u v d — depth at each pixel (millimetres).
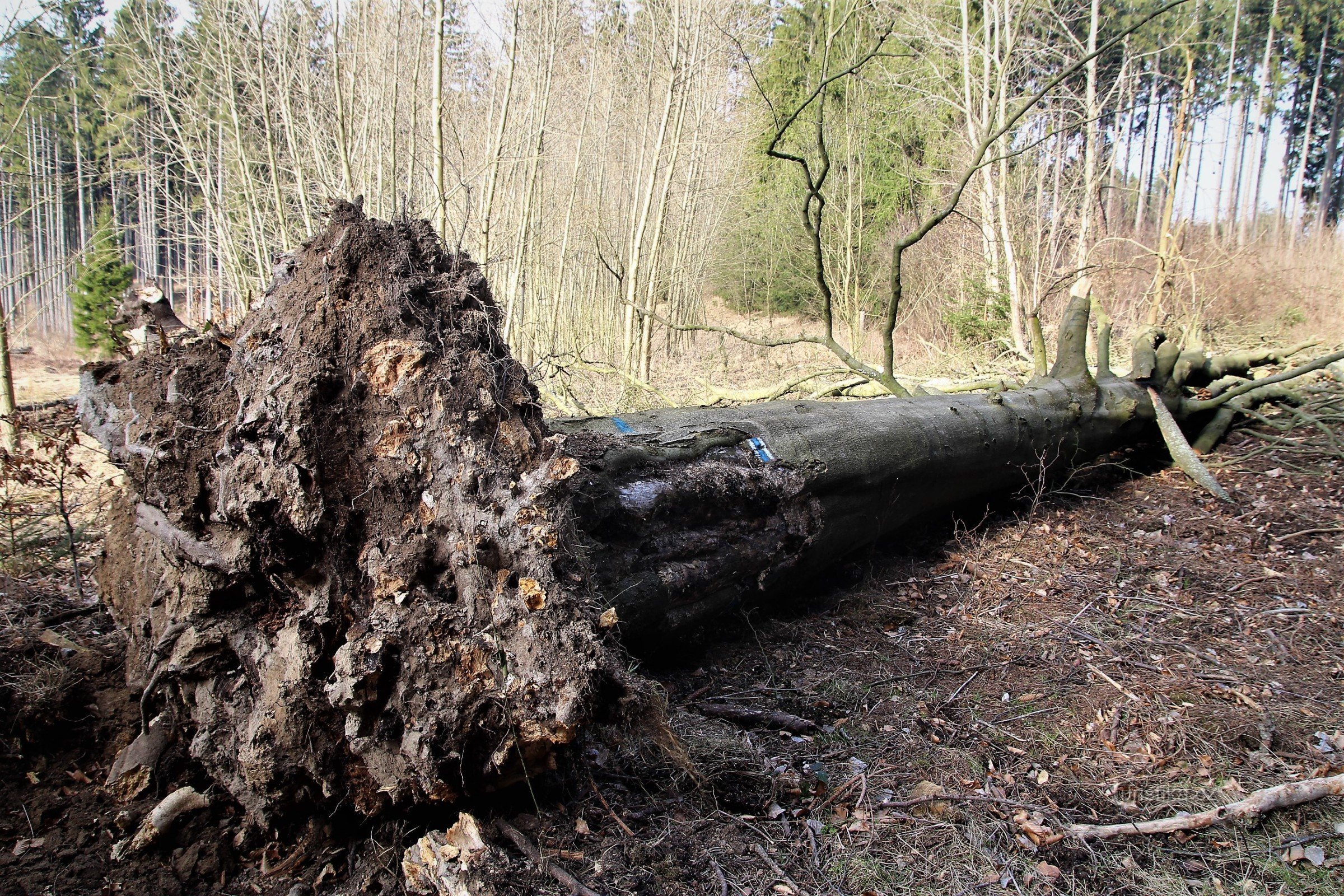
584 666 2277
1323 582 4699
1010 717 3471
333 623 2295
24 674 2756
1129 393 6535
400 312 2486
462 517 2359
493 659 2289
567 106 15492
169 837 2344
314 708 2252
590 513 3096
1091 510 6020
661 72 15586
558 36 12008
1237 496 6059
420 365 2441
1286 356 7949
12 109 10797
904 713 3473
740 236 21359
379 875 2281
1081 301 6492
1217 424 7016
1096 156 13547
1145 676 3791
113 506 2850
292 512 2256
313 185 11125
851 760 3098
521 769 2387
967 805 2838
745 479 3723
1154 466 6910
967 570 5039
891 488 4516
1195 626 4309
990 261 12500
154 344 2969
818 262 5738
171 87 12938
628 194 18438
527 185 12297
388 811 2389
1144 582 4871
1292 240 16172
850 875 2469
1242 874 2584
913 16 13344
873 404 4828
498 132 11742
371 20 11508
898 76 14758
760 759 2957
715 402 7922
